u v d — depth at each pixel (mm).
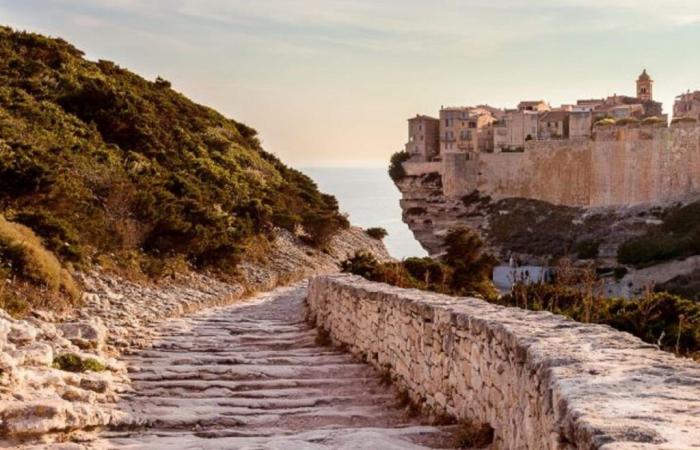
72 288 20531
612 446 4328
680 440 4441
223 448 9367
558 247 114250
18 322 12875
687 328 17359
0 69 50938
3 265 18812
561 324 8852
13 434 9031
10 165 26875
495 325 8891
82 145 38812
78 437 9719
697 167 114688
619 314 18797
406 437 9680
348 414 11766
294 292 35562
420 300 12336
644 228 110688
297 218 52750
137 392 12734
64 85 51594
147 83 68062
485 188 128375
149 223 32500
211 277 33344
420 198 134250
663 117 145750
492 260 44406
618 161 119312
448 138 143625
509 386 8188
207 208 37938
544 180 124250
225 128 68938
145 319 21062
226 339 18562
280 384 13727
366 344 15555
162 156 48594
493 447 8672
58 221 25625
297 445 9031
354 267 31141
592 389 5672
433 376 11328
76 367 13008
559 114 141500
